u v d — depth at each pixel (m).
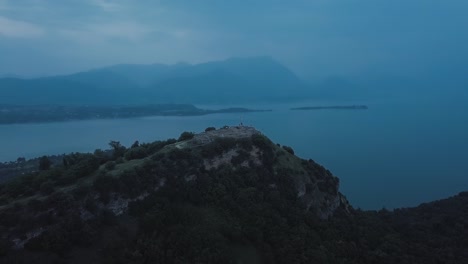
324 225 67.69
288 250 57.31
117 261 47.22
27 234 46.62
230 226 56.78
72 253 46.94
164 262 49.09
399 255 66.62
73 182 55.78
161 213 54.62
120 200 55.00
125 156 67.56
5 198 52.34
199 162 66.31
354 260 62.75
